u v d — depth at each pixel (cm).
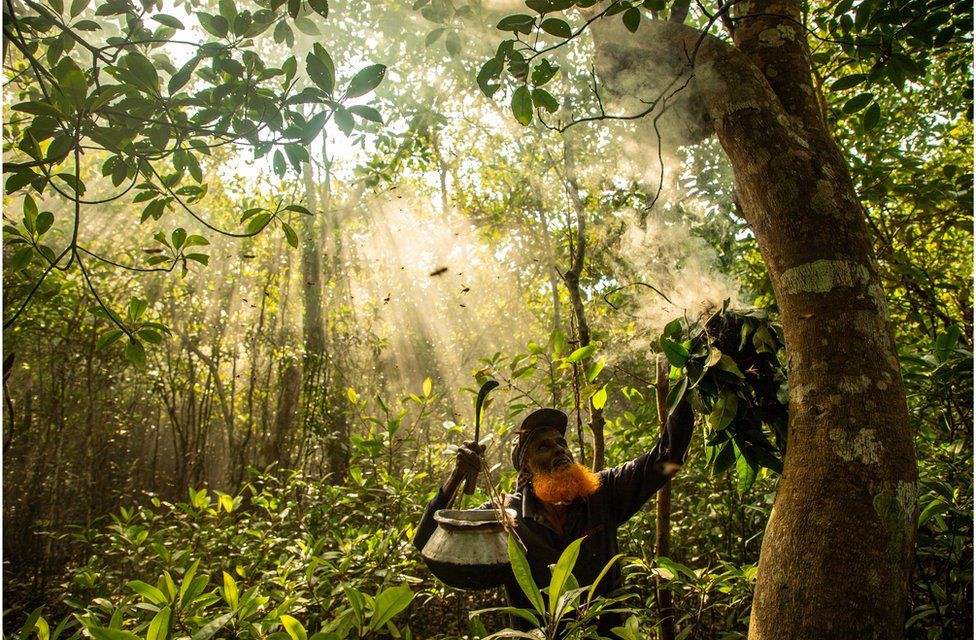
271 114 167
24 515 509
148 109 160
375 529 328
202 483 692
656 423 306
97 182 630
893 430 105
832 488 103
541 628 120
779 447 152
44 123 147
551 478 195
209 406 714
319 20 378
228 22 167
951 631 183
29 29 172
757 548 283
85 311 530
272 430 725
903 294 335
